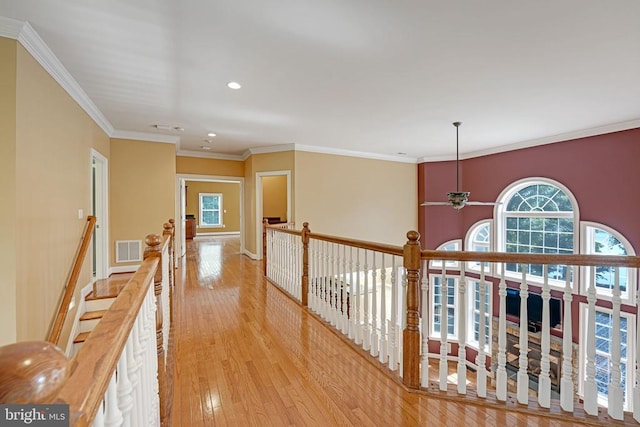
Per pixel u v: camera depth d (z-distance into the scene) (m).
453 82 3.15
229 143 6.25
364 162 7.09
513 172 6.09
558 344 4.93
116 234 5.11
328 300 3.01
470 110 4.03
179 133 5.35
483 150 6.64
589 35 2.29
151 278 1.18
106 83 3.18
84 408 0.46
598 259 1.66
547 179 5.47
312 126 4.87
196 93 3.46
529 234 5.87
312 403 1.79
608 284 4.59
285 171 6.41
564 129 4.92
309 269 3.43
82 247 3.49
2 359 0.36
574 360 4.77
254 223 6.77
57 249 2.89
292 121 4.59
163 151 5.49
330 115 4.27
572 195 5.09
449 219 7.34
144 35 2.30
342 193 6.82
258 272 5.38
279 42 2.40
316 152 6.51
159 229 5.43
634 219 4.36
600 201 4.73
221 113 4.19
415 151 6.91
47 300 2.69
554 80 3.09
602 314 4.56
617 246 4.57
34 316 2.45
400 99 3.65
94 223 3.77
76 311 3.45
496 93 3.44
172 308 3.19
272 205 9.48
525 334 1.78
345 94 3.49
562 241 5.32
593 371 1.69
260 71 2.91
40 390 0.36
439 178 7.41
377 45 2.44
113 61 2.71
